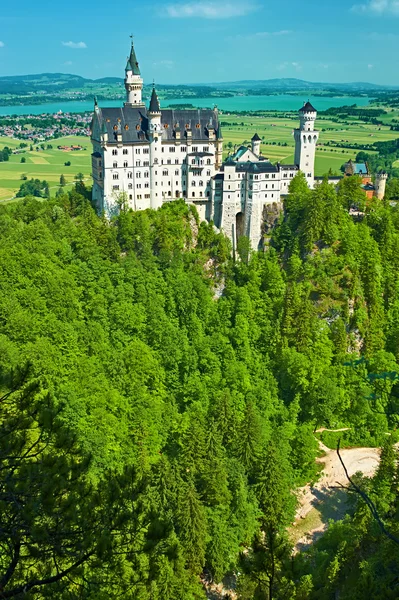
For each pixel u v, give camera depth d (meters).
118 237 171.12
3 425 33.88
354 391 143.75
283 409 135.62
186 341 145.00
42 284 143.75
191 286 159.62
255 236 187.75
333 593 78.25
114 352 133.62
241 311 156.25
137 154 184.00
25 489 31.52
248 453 109.31
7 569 30.28
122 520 33.16
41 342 121.12
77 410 106.31
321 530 108.81
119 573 34.44
